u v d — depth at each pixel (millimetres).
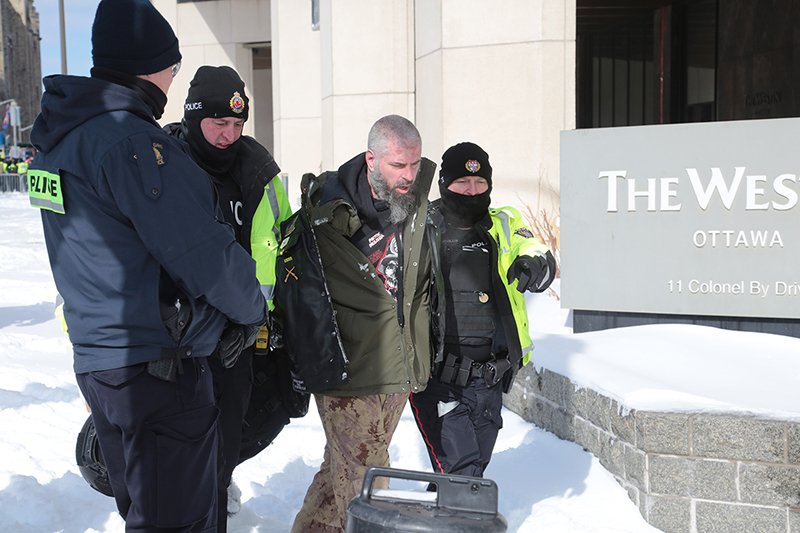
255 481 4070
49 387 5617
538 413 4531
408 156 2689
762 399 3441
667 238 5000
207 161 2885
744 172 4855
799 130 4770
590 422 3887
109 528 3291
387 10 12633
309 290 2744
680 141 4945
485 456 3258
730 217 4887
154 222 2004
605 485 3627
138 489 2074
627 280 5078
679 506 3322
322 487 3119
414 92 12789
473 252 3158
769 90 16266
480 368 3113
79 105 2055
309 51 19109
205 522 2229
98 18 2141
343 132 12859
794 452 3186
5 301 9508
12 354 6656
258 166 2953
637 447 3408
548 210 9422
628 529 3299
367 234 2838
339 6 12719
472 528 1912
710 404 3367
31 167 2170
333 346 2732
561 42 9438
